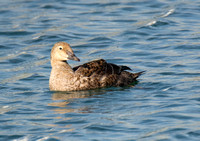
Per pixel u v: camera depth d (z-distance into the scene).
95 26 21.62
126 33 20.20
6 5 26.72
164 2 25.47
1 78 15.31
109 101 12.45
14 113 11.82
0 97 13.34
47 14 24.31
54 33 20.66
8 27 21.95
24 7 26.09
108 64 14.47
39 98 13.19
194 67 15.30
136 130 10.12
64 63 14.28
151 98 12.45
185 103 11.73
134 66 15.98
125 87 14.00
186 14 22.70
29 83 14.84
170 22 21.56
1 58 17.69
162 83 13.87
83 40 19.64
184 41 18.53
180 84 13.58
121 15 23.39
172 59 16.42
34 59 17.56
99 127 10.41
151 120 10.66
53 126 10.71
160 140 9.53
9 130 10.59
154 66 15.83
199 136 9.64
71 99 12.91
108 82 14.15
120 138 9.73
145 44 18.59
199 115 10.78
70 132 10.24
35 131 10.45
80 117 11.20
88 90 13.91
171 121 10.50
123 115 11.13
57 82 14.02
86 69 14.12
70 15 23.88
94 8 25.23
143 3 25.55
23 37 20.52
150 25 21.09
